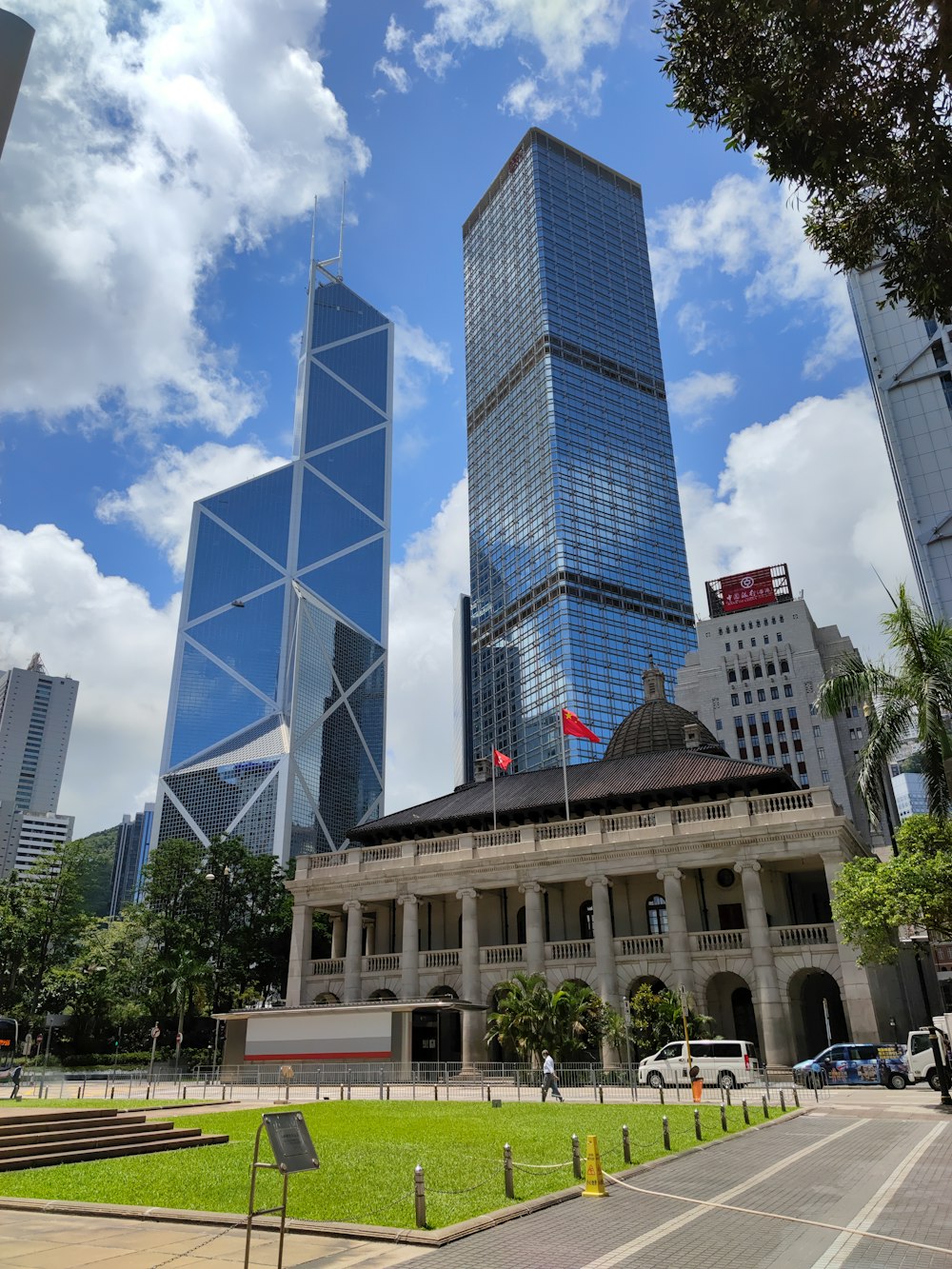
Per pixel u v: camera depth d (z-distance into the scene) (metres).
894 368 102.62
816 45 13.81
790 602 144.75
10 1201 16.72
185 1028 83.88
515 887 62.00
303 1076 53.38
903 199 14.67
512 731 190.88
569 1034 47.16
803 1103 33.69
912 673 30.27
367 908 70.56
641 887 61.62
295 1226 14.57
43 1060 75.38
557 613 181.00
